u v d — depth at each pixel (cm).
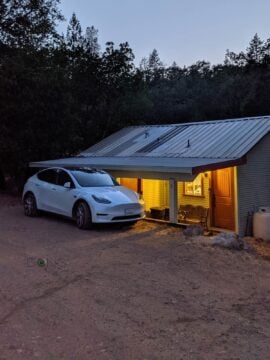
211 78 6431
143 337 483
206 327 518
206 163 1291
